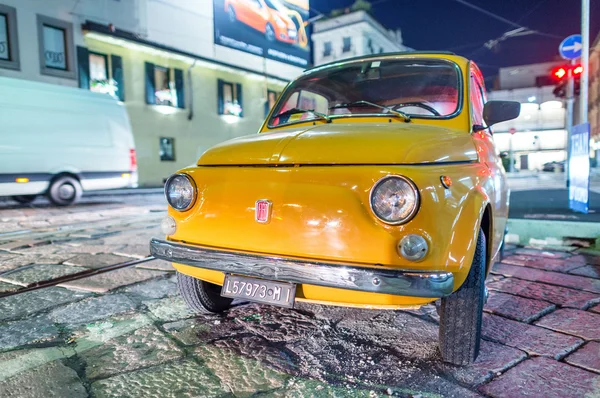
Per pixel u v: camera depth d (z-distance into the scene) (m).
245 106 23.83
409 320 2.95
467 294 2.19
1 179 9.21
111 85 18.09
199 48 21.38
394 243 1.96
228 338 2.68
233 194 2.30
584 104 8.95
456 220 2.04
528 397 2.00
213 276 2.50
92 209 9.86
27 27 15.42
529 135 47.47
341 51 36.91
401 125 2.53
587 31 8.81
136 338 2.68
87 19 17.11
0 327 2.86
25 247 5.47
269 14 23.14
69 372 2.26
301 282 2.05
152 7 19.38
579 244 5.24
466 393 2.03
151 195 14.89
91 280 3.89
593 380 2.14
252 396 2.03
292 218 2.13
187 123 20.98
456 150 2.34
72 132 10.33
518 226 5.50
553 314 3.02
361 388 2.09
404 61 3.33
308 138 2.34
